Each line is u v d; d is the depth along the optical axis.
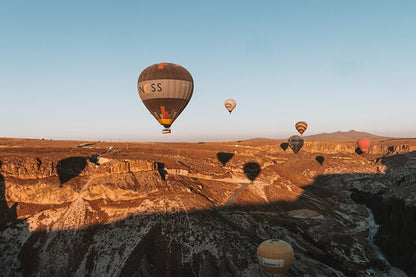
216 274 51.59
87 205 60.72
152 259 53.38
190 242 56.34
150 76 56.75
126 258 52.44
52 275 50.66
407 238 70.56
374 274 58.69
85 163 70.56
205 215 63.69
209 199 73.81
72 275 50.59
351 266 61.69
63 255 52.97
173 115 59.62
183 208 63.34
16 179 61.50
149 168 70.69
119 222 58.53
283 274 50.19
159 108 58.50
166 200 64.38
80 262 52.06
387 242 71.38
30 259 52.47
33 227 56.50
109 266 51.38
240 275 50.50
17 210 58.78
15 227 56.19
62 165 67.31
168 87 56.31
